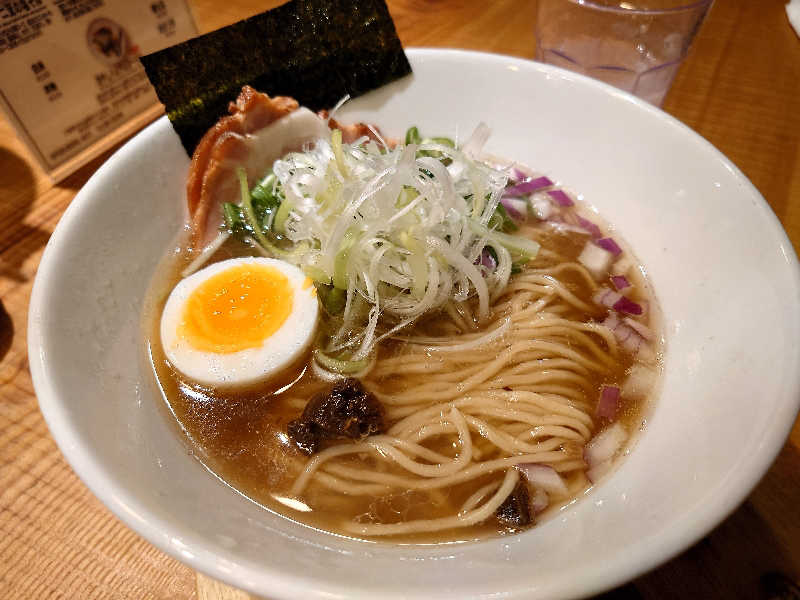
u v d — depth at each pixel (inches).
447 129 9.4
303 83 9.0
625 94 8.1
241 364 7.0
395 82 9.2
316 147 8.5
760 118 10.2
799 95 10.6
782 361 5.3
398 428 6.8
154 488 5.2
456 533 5.8
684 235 7.4
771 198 8.8
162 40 10.3
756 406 5.3
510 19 12.5
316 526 5.9
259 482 6.3
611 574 4.3
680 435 5.9
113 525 6.1
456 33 12.1
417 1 13.0
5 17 8.2
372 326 7.2
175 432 6.5
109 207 7.1
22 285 8.1
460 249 7.5
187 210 8.2
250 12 12.4
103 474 4.8
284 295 7.6
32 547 6.0
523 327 7.5
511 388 7.1
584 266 8.2
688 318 6.9
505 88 9.0
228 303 7.5
